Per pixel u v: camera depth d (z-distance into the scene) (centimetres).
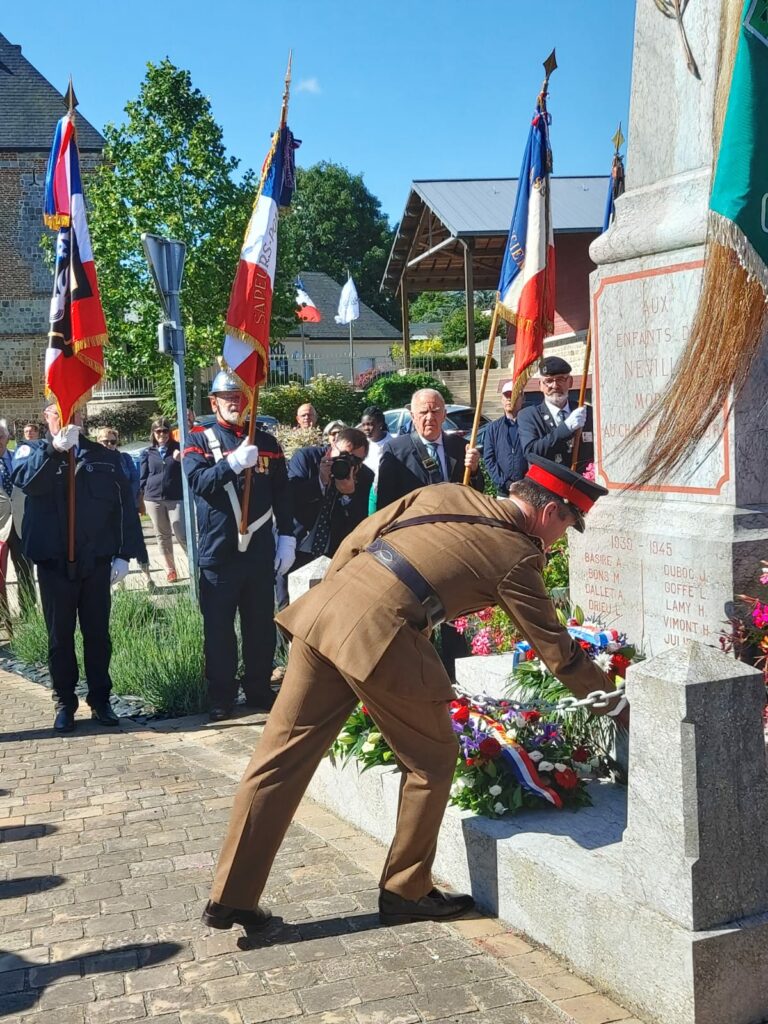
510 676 450
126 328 2756
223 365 616
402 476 646
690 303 457
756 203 352
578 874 320
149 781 521
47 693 731
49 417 620
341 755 449
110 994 314
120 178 2717
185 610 783
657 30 486
